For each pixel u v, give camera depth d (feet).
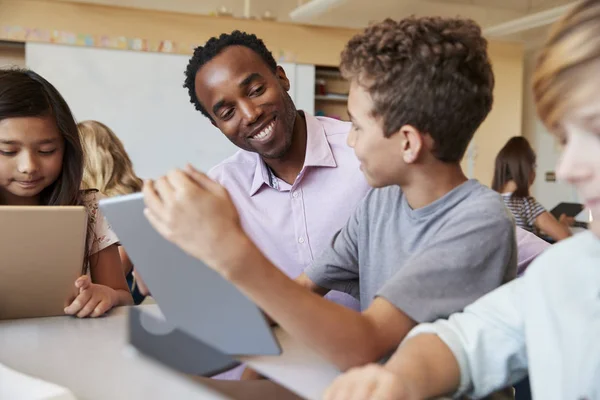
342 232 3.33
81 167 4.18
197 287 2.02
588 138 1.56
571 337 2.02
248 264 1.87
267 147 4.07
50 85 3.96
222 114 4.04
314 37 18.94
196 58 4.13
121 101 17.11
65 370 2.21
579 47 1.52
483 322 2.18
